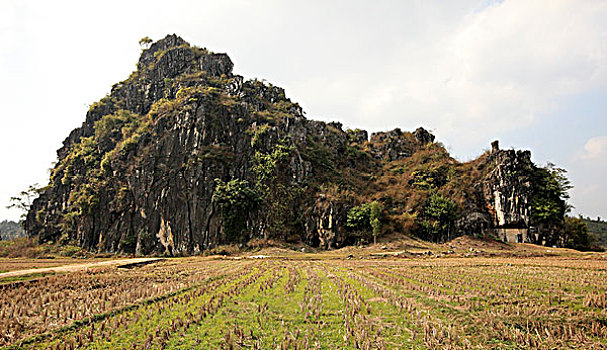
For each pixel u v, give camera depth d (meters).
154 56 148.38
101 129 116.75
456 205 85.88
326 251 76.31
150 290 26.34
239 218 81.38
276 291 26.23
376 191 99.69
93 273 39.09
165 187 88.19
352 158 119.81
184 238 81.88
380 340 15.55
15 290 27.52
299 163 93.31
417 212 85.88
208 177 86.06
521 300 22.80
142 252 84.81
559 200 84.81
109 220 93.56
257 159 90.50
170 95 117.69
